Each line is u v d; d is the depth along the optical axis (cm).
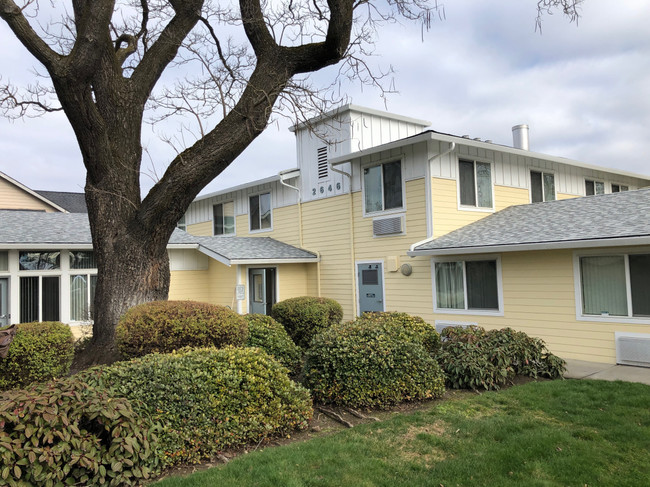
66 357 625
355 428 501
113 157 718
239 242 1538
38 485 332
